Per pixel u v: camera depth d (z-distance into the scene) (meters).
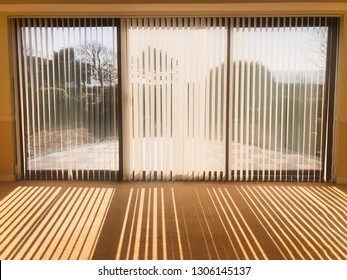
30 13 5.14
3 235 3.52
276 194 4.80
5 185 5.17
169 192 4.88
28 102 5.36
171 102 5.30
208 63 5.22
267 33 5.18
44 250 3.21
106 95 5.31
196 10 4.93
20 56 5.30
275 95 5.26
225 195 4.76
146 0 4.39
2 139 5.36
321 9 4.80
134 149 5.38
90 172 5.43
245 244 3.35
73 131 5.38
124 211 4.18
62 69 5.29
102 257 3.09
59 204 4.40
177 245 3.33
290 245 3.33
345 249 3.25
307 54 5.21
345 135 5.26
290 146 5.33
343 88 5.19
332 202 4.50
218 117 5.30
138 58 5.25
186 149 5.37
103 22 5.21
